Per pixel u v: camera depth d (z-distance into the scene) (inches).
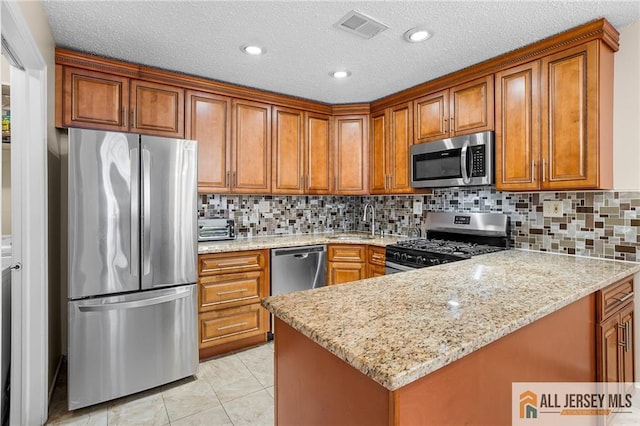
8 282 78.0
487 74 97.3
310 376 43.6
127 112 99.8
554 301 48.8
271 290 115.0
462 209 117.1
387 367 30.1
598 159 76.4
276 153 127.2
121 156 80.7
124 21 77.4
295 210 147.3
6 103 95.3
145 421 74.9
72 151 75.2
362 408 35.2
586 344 61.9
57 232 92.7
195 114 111.3
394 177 127.1
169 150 87.4
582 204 88.0
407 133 122.0
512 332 43.1
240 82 115.5
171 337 88.3
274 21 77.2
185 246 90.3
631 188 79.0
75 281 76.2
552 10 72.1
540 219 96.5
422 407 33.4
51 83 85.0
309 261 123.0
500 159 94.2
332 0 69.1
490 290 54.5
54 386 87.2
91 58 93.6
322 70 104.8
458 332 37.6
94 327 78.2
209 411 78.6
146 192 84.0
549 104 84.0
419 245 110.0
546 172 84.5
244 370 97.6
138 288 83.4
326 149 138.3
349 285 58.0
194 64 100.8
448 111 108.1
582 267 73.2
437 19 75.8
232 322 107.3
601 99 76.9
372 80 112.8
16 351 70.8
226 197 130.6
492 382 41.4
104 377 79.4
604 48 77.7
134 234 82.4
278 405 50.9
